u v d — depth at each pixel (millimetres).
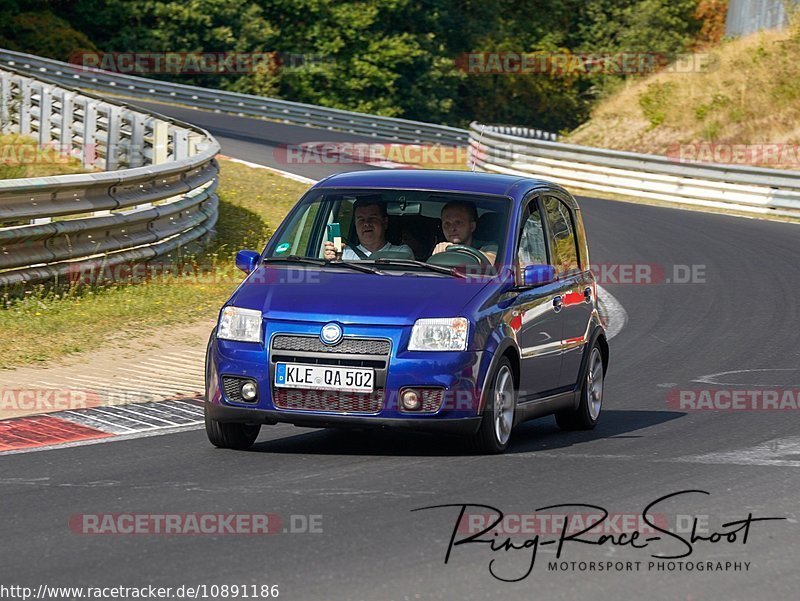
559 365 33594
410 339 28672
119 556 20672
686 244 82562
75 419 33438
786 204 101875
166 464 28328
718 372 45750
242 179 96500
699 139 144125
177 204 61844
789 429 34875
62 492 25359
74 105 95688
